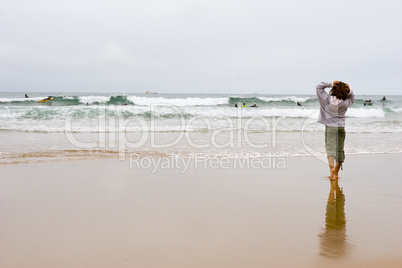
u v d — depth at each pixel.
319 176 5.84
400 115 25.05
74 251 2.58
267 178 5.56
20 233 2.95
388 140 11.37
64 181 5.07
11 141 9.66
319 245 2.79
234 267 2.36
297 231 3.11
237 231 3.08
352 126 16.11
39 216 3.43
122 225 3.19
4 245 2.68
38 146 8.79
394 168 6.70
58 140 10.02
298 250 2.68
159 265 2.37
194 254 2.56
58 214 3.50
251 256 2.55
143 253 2.56
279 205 3.99
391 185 5.21
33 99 31.48
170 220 3.35
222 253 2.59
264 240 2.88
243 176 5.68
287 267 2.38
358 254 2.63
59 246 2.68
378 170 6.48
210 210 3.72
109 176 5.48
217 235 2.97
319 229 3.18
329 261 2.50
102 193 4.40
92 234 2.95
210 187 4.84
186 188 4.75
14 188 4.58
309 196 4.45
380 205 4.08
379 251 2.69
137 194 4.38
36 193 4.35
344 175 5.98
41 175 5.45
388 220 3.50
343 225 3.31
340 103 5.49
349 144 10.32
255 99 33.41
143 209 3.72
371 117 23.44
